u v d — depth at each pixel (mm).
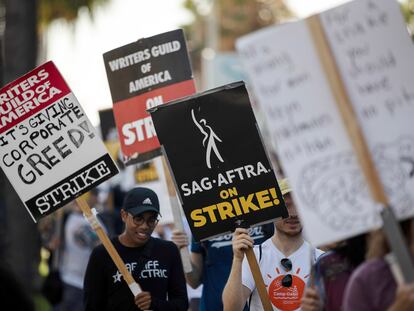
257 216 6703
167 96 8320
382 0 5066
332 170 5047
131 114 8391
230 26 43938
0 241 11055
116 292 7402
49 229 12070
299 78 5074
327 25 5078
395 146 5020
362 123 5043
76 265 11680
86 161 7246
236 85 6719
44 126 7285
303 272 6758
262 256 6820
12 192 10953
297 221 6742
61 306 11648
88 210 7242
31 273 10977
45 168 7277
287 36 5086
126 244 7492
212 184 6746
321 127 5059
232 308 6555
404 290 4656
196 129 6754
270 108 5109
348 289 5004
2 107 7297
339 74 5035
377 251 5000
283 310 6746
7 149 7309
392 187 5004
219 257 8258
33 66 11492
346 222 5031
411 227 5066
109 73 8445
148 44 8359
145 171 9938
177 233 8281
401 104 5035
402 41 5055
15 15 11414
